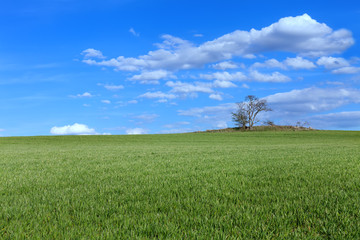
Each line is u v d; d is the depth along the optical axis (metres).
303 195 4.92
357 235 3.24
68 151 19.52
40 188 6.15
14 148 28.23
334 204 4.38
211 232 3.34
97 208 4.36
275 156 12.73
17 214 4.09
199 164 10.08
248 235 3.28
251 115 76.19
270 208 4.21
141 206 4.43
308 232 3.38
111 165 10.34
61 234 3.33
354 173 7.29
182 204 4.55
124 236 3.22
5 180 7.30
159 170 8.70
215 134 62.22
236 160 11.18
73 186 6.37
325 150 16.66
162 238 3.23
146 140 49.16
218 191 5.34
